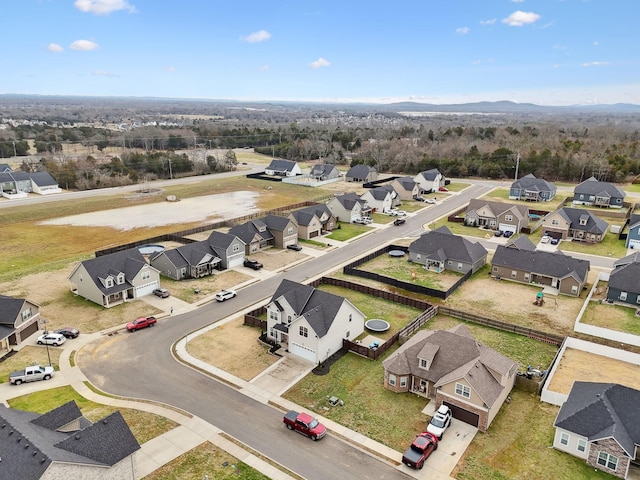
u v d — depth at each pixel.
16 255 71.19
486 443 32.03
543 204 105.94
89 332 47.38
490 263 69.62
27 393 36.78
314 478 28.81
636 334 47.59
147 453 30.36
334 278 62.44
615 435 28.78
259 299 56.12
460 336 38.38
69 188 127.56
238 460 30.08
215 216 96.50
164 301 55.38
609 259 70.31
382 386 38.81
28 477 22.66
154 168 145.62
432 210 102.88
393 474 29.22
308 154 189.12
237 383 38.94
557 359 41.59
